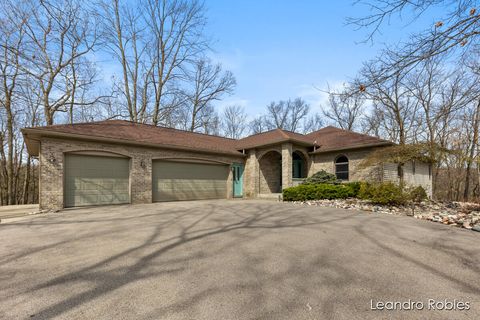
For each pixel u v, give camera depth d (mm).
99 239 5207
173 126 27031
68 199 10477
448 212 8875
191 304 2602
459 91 10742
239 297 2746
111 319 2330
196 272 3445
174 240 5082
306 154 16250
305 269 3555
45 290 2934
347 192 12438
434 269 3588
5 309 2520
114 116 20953
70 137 10320
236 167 16734
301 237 5277
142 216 8094
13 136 20031
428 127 15250
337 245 4715
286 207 10195
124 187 11953
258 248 4516
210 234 5555
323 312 2455
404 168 13023
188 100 25641
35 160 22328
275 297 2750
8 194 18250
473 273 3455
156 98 23000
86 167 11000
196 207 10406
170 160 13672
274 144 14945
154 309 2506
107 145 11422
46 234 5699
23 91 17516
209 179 15352
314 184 12875
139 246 4680
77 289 2957
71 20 15344
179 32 23172
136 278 3260
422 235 5477
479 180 16578
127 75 22203
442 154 11570
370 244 4785
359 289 2955
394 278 3273
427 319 2361
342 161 15156
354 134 16047
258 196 15906
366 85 4699
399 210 9195
